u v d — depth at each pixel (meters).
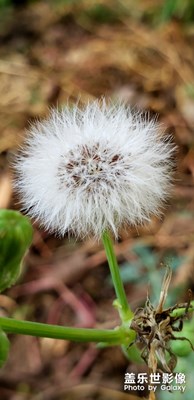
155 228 0.24
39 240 0.25
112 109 0.14
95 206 0.12
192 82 0.30
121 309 0.12
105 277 0.24
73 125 0.13
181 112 0.28
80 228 0.12
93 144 0.13
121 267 0.23
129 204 0.12
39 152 0.13
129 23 0.35
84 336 0.12
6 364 0.23
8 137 0.28
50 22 0.36
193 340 0.14
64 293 0.24
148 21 0.35
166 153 0.13
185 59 0.31
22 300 0.24
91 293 0.24
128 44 0.33
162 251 0.24
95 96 0.30
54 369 0.22
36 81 0.31
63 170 0.12
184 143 0.27
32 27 0.36
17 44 0.34
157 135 0.13
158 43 0.32
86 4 0.36
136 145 0.13
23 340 0.23
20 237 0.11
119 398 0.21
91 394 0.22
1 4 0.37
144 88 0.30
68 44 0.34
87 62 0.32
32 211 0.13
